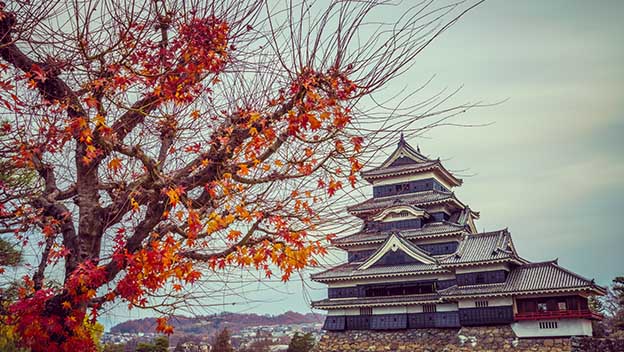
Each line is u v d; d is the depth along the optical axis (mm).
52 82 9078
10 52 8922
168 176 9523
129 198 9094
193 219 8398
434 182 58688
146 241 9406
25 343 8336
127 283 8195
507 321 46344
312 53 9641
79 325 8344
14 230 9570
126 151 9062
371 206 57438
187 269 8719
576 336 43688
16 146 9367
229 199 9281
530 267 48562
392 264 53875
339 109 9164
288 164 9719
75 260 8969
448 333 49719
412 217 56219
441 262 49719
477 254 49656
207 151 9891
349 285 55969
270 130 9477
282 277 9195
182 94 9734
